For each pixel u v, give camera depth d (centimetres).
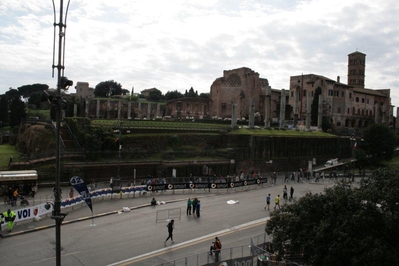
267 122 9725
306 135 9319
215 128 8819
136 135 7256
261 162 7812
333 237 2441
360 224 2412
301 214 2678
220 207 4572
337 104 13112
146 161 6369
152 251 3028
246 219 4025
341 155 9750
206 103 13925
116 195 5009
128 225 3756
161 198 5003
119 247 3120
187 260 2789
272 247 2811
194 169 6706
